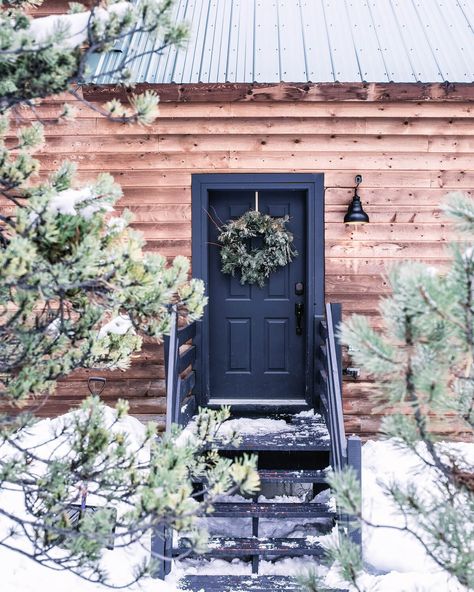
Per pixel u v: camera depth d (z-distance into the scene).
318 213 5.47
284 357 5.71
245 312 5.70
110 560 3.56
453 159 5.44
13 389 2.40
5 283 2.04
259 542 3.84
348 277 5.50
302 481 4.09
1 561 3.39
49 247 2.16
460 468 2.07
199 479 3.75
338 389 4.16
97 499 4.12
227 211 5.67
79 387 5.59
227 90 4.91
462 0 6.33
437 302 1.65
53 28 2.18
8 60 2.20
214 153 5.48
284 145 5.45
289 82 4.82
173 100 4.99
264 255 5.46
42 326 2.53
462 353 1.76
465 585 1.95
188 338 5.15
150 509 2.13
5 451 4.55
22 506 3.97
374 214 5.47
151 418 5.58
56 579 3.33
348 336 1.82
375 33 5.66
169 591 3.42
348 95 4.87
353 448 3.57
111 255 2.25
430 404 1.82
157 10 2.22
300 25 5.82
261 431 4.86
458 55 5.26
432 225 5.46
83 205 2.30
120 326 2.88
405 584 3.29
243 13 6.09
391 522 3.86
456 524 2.00
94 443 2.52
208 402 5.55
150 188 5.52
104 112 2.39
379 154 5.45
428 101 5.27
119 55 5.26
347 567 2.18
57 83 2.28
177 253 5.54
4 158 2.82
